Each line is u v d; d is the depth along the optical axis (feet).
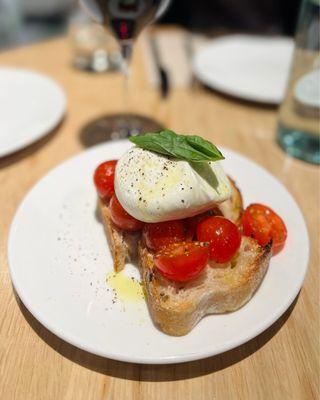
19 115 1.18
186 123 1.28
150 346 0.59
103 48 1.62
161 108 1.36
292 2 2.66
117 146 1.02
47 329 0.64
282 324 0.69
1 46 2.22
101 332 0.60
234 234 0.66
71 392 0.58
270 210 0.76
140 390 0.59
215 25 2.67
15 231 0.77
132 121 1.26
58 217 0.83
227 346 0.58
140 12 0.97
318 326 0.68
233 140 1.20
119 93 1.45
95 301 0.66
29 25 2.49
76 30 1.67
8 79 1.33
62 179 0.92
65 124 1.25
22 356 0.62
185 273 0.62
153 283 0.64
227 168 0.95
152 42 1.80
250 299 0.66
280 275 0.70
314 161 1.11
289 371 0.61
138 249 0.75
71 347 0.64
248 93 1.35
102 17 0.99
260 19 2.73
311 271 0.79
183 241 0.69
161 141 0.68
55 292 0.67
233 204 0.80
